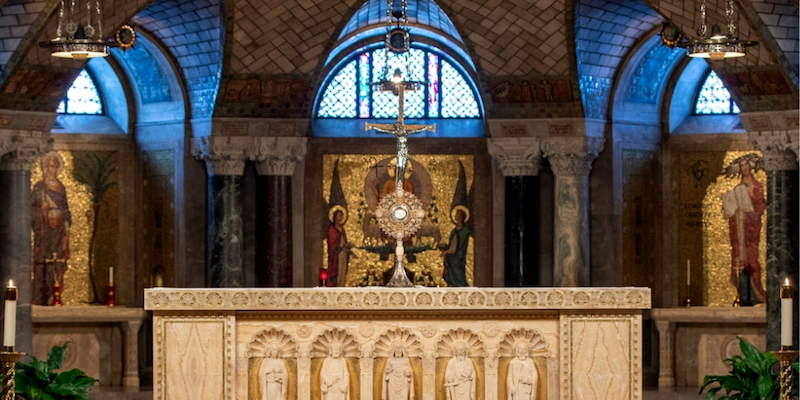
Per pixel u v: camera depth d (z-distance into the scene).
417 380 11.98
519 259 21.22
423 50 22.53
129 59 21.39
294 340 11.93
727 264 21.55
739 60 18.38
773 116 18.56
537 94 20.66
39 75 18.06
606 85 21.02
